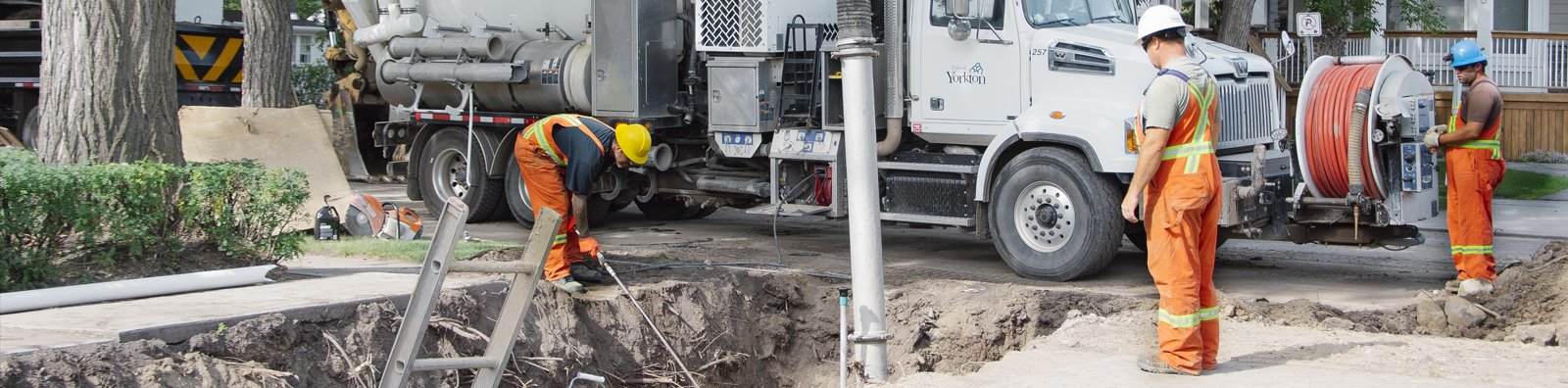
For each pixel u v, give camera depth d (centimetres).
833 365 838
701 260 973
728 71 1059
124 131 819
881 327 646
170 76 857
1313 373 579
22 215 654
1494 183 813
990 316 800
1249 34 1661
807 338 856
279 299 642
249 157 1112
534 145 745
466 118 1237
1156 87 543
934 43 968
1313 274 948
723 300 823
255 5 1500
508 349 599
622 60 1097
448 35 1262
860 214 639
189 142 1091
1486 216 811
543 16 1232
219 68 1695
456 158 1284
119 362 513
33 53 1645
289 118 1170
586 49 1153
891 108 980
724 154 1088
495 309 704
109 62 809
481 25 1269
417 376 625
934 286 868
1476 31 2147
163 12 845
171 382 516
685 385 758
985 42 939
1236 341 667
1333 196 872
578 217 741
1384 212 848
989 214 941
